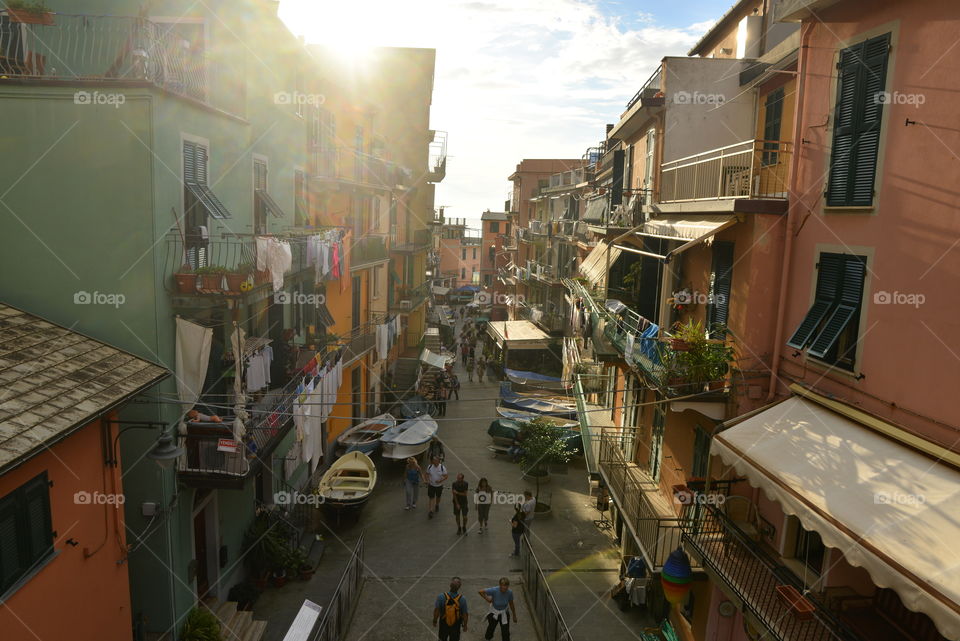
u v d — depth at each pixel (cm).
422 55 3681
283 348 1492
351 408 2477
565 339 3131
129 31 1088
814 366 897
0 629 646
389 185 2938
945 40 677
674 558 1016
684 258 1349
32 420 710
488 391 3491
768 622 794
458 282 9025
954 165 661
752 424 898
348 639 1237
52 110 1001
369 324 2473
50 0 1112
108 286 1030
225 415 1223
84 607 810
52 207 1018
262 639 1212
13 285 1032
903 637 733
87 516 820
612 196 1980
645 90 1548
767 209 978
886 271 761
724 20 1727
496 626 1272
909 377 721
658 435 1472
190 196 1138
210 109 1207
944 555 565
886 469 693
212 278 1056
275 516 1563
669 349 1095
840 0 850
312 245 1475
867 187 797
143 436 1041
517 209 5562
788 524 915
